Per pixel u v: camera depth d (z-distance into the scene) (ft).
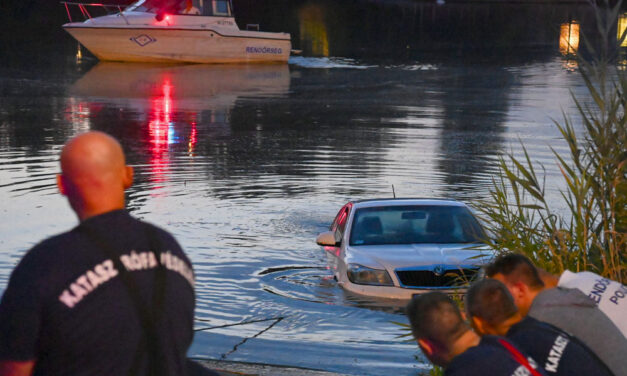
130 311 13.94
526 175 38.14
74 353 13.57
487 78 221.05
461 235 56.80
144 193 81.61
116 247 14.19
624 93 35.27
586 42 36.42
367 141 116.57
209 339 41.91
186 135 120.88
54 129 124.57
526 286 21.54
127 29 258.16
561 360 18.43
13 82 198.49
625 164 34.37
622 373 19.80
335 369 37.01
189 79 215.72
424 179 89.30
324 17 462.60
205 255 60.54
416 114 149.07
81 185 14.55
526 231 38.83
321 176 91.30
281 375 32.30
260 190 83.71
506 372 16.33
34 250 13.89
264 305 48.96
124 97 171.94
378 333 43.70
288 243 64.54
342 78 221.25
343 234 58.49
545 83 207.41
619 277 34.30
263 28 388.78
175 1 262.06
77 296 13.55
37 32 356.38
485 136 120.88
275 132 125.49
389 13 508.53
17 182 85.56
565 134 36.73
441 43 351.46
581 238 35.35
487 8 568.41
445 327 16.92
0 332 13.47
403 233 57.26
